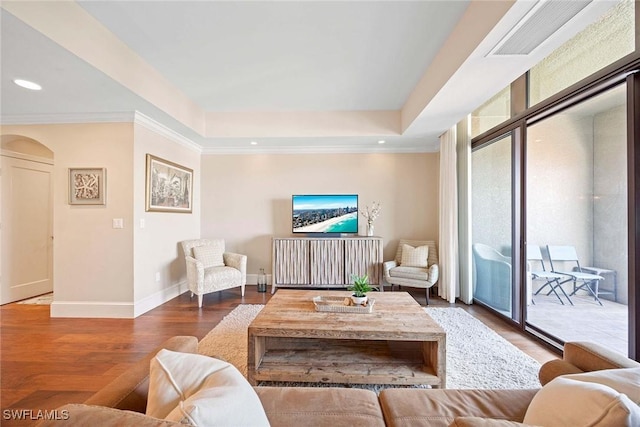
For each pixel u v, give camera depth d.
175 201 4.41
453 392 1.28
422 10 2.27
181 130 4.16
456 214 4.23
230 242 5.24
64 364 2.43
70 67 2.39
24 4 1.85
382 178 5.16
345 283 4.73
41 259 4.61
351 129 4.47
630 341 2.01
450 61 2.58
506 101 3.41
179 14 2.30
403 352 2.21
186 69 3.20
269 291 4.78
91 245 3.54
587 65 2.34
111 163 3.52
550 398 0.94
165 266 4.19
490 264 3.81
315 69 3.19
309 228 5.02
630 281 2.02
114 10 2.26
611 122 2.85
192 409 0.70
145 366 1.13
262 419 0.87
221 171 5.24
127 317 3.51
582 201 3.11
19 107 3.30
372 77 3.39
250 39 2.64
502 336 3.00
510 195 3.37
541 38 2.00
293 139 4.65
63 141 3.55
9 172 4.20
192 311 3.76
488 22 1.96
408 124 4.02
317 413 1.14
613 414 0.73
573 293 3.11
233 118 4.52
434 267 4.19
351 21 2.40
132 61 2.84
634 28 1.97
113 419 0.61
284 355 2.15
